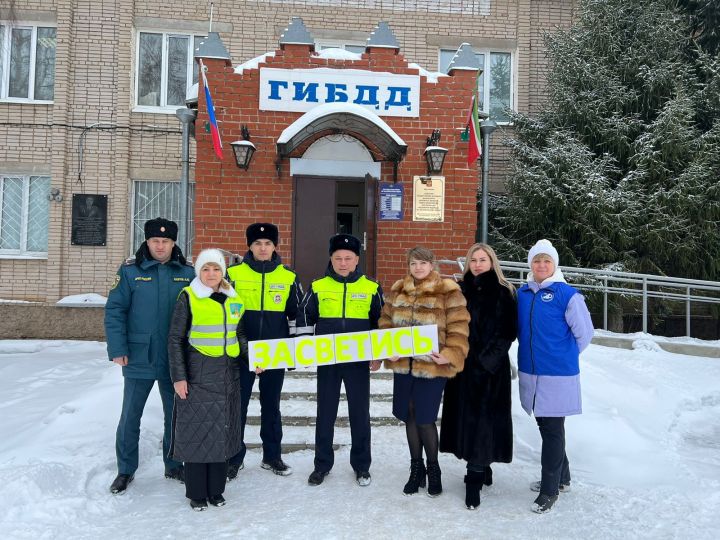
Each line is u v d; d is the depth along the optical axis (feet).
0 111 34.40
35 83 35.17
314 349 13.12
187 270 13.82
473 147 24.88
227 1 35.22
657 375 21.38
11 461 13.64
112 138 34.47
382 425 17.38
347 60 25.59
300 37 25.32
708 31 34.17
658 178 29.71
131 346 13.19
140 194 35.14
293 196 24.98
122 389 18.34
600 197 27.66
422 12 36.09
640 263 29.30
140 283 13.25
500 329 12.61
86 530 11.18
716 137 29.50
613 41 32.32
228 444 12.39
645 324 25.76
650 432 16.96
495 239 31.65
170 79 35.73
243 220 24.89
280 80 25.14
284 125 25.20
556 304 12.50
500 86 37.06
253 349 13.06
